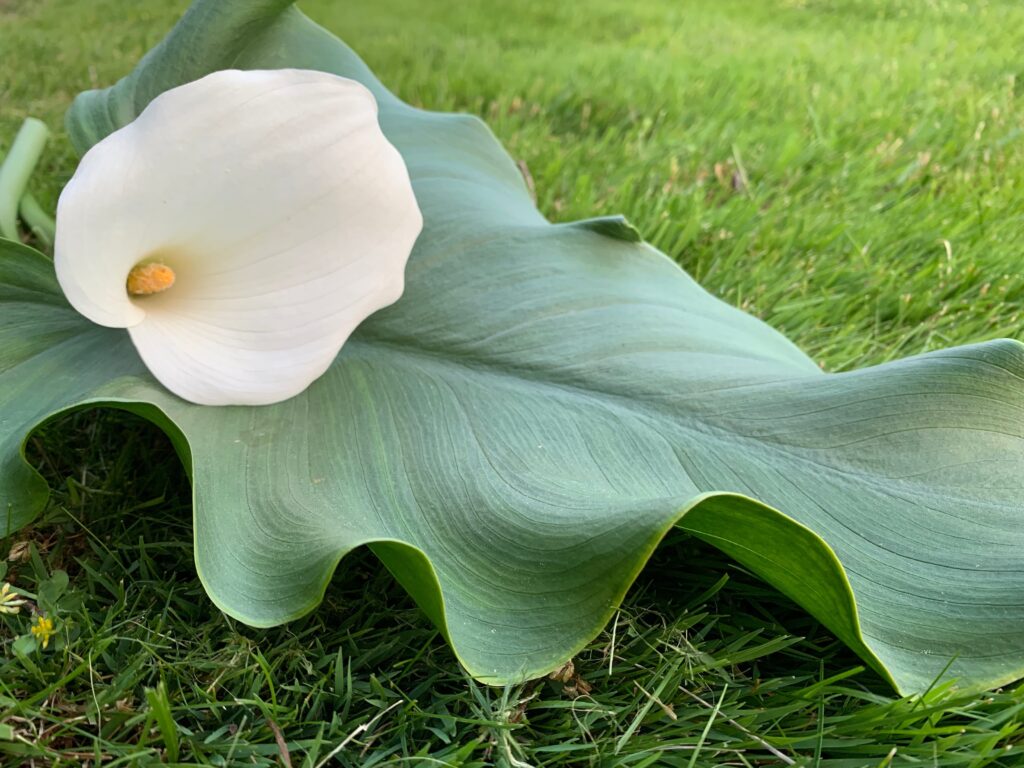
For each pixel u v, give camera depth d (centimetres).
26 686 37
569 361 45
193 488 37
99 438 49
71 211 36
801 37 134
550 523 38
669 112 100
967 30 138
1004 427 41
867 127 98
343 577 42
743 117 98
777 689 39
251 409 42
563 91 104
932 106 101
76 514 45
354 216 41
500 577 37
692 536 44
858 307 67
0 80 94
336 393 44
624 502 37
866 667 40
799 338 63
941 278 68
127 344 44
